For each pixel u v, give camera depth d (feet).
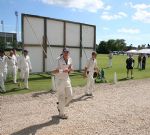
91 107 35.81
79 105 36.91
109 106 36.60
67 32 79.20
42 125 27.17
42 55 71.46
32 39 69.10
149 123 28.66
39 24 70.64
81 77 72.18
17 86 53.26
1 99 40.22
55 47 75.36
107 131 25.71
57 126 26.94
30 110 33.47
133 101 40.45
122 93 47.70
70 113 32.32
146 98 43.16
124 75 81.35
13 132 24.85
